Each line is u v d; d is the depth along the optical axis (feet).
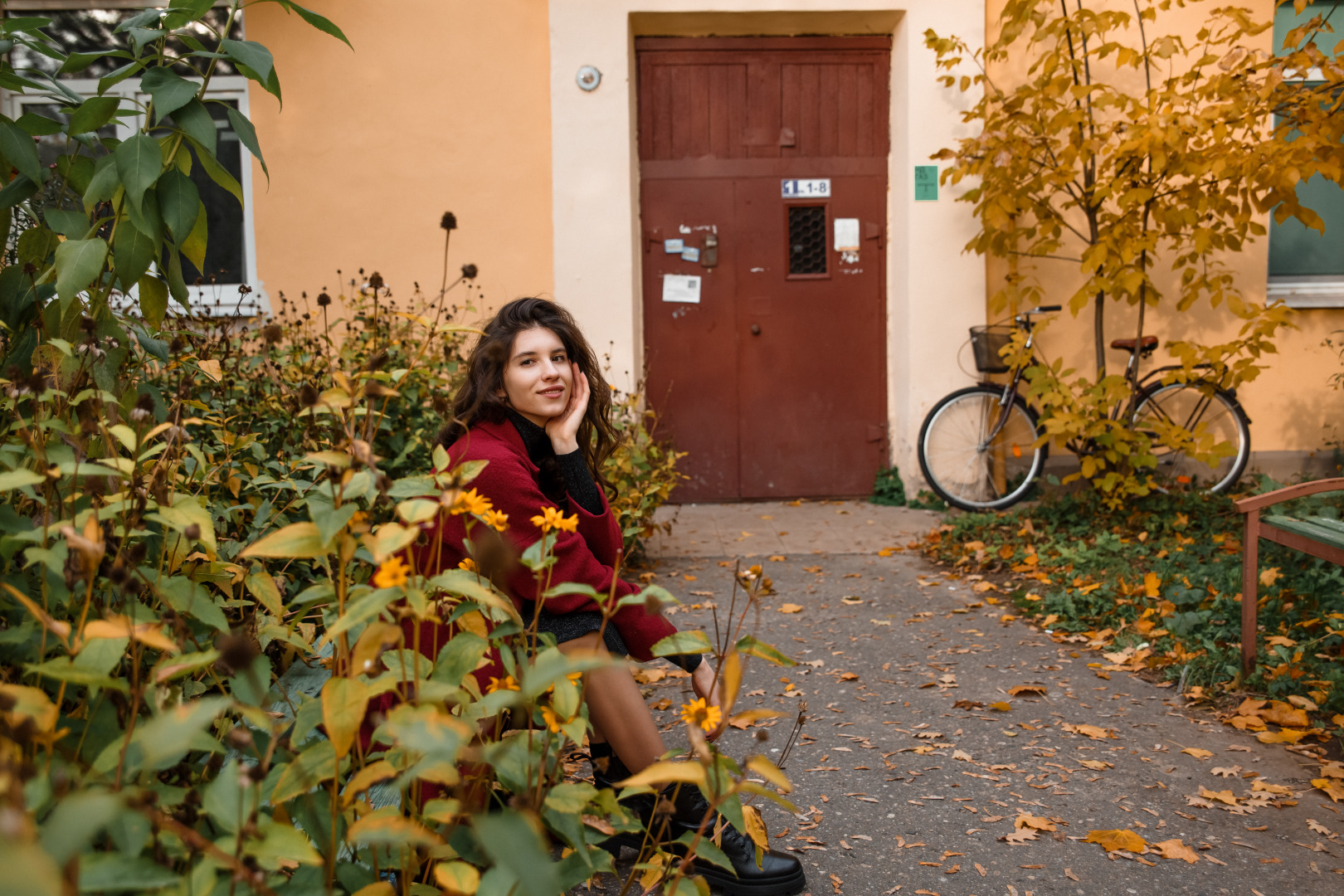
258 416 10.21
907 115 19.94
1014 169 16.97
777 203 20.94
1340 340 20.89
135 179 5.46
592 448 7.97
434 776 3.56
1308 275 21.63
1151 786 8.31
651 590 4.23
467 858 4.10
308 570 8.46
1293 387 21.02
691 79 20.65
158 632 3.58
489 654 5.39
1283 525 9.77
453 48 19.65
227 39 5.96
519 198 19.86
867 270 21.20
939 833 7.55
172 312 9.95
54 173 6.84
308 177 19.69
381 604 3.61
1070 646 12.05
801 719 6.40
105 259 5.72
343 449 4.63
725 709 4.03
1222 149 15.15
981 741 9.32
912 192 19.97
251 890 3.37
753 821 5.61
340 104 19.62
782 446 21.36
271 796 3.62
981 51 17.54
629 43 19.69
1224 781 8.41
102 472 4.16
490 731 5.32
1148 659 11.11
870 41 20.76
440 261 19.89
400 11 19.56
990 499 20.38
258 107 19.58
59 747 3.74
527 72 19.71
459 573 4.32
